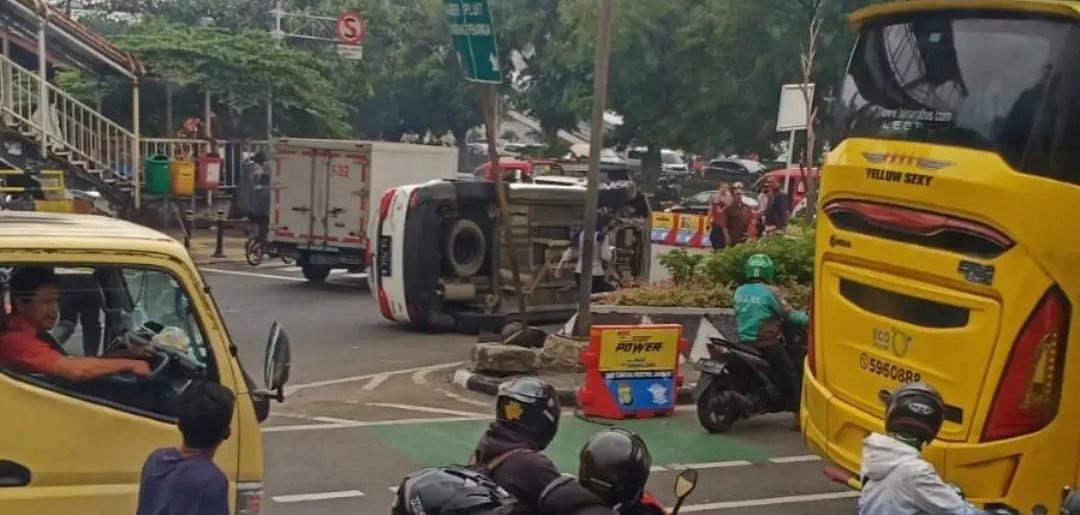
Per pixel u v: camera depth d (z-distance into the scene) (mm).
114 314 5578
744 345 11844
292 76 32812
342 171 22266
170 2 44750
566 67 44844
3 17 24453
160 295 5621
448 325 17781
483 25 13656
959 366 7344
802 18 35000
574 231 19297
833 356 8508
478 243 18156
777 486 10055
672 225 28391
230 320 18453
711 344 12016
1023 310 7035
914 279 7715
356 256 22156
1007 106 7262
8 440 5301
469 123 52375
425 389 13664
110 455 5449
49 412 5363
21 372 5348
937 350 7496
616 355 12219
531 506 4984
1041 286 7004
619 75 39656
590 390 12172
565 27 43844
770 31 35094
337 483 9594
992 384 7156
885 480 5480
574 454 10797
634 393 12289
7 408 5301
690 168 56781
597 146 13883
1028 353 7027
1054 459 7043
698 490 9859
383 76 49312
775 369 11820
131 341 5578
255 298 20906
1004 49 7379
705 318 15086
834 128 8781
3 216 6242
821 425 8586
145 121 31750
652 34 39438
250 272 24297
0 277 5387
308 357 15656
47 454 5355
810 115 17922
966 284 7309
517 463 5176
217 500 4809
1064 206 6980
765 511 9344
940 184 7461
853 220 8305
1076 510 4781
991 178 7176
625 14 39094
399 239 17594
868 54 8477
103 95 29844
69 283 5512
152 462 4887
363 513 8820
